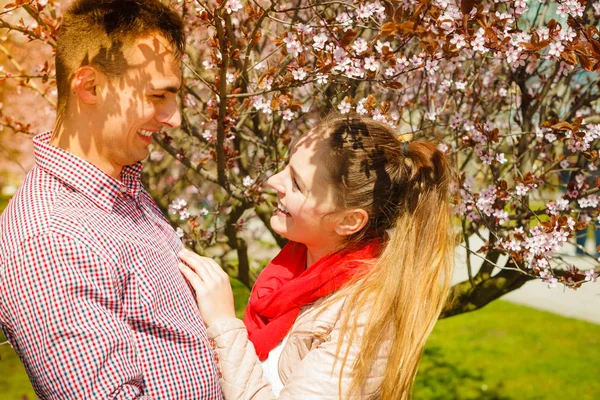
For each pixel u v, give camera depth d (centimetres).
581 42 170
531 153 284
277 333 169
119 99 142
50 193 139
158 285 145
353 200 164
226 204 335
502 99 299
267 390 156
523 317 704
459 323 687
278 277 186
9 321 130
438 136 264
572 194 254
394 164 169
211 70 278
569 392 506
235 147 301
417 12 143
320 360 151
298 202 166
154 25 143
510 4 205
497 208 252
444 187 172
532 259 232
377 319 152
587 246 683
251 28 291
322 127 171
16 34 386
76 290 127
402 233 164
